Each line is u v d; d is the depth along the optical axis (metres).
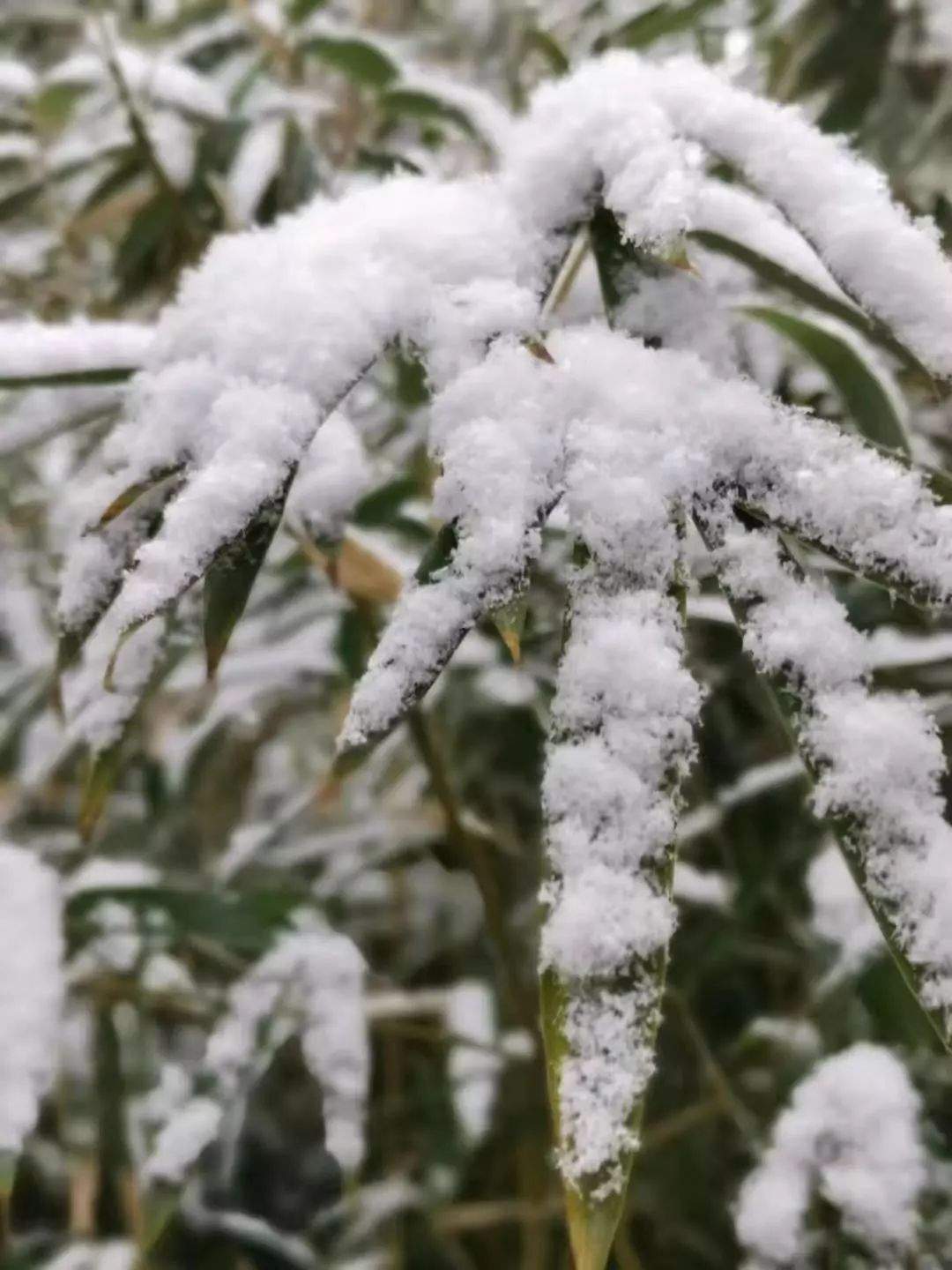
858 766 0.47
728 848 0.92
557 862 0.46
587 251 0.63
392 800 1.19
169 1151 0.74
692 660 0.91
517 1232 1.18
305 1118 1.35
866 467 0.49
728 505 0.50
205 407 0.53
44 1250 1.00
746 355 0.77
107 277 1.20
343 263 0.54
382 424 0.94
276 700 1.27
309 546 0.71
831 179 0.54
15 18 1.21
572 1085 0.44
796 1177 0.69
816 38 0.85
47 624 1.14
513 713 1.01
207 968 1.05
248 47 1.06
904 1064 0.80
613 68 0.58
